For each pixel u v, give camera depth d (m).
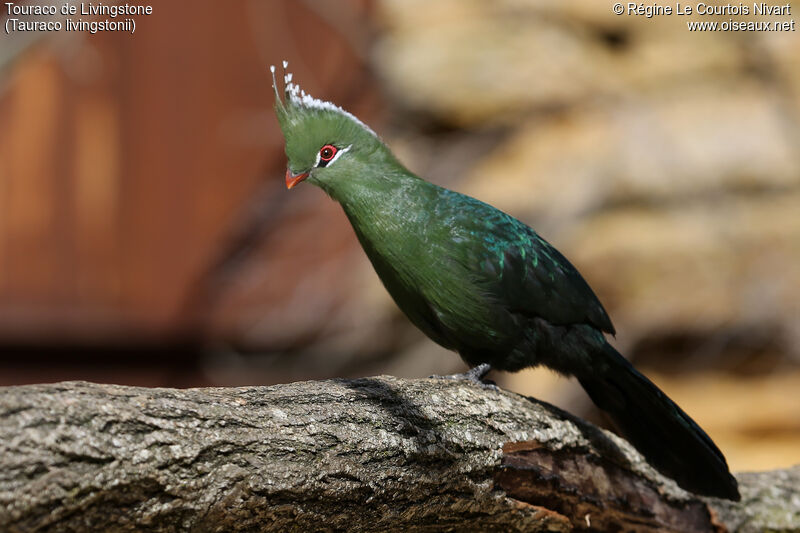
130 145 12.65
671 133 12.30
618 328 11.84
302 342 13.26
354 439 4.71
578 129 12.84
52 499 3.76
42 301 12.39
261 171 13.10
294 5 13.11
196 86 12.84
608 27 13.13
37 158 12.30
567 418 5.96
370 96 13.49
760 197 11.89
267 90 13.06
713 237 11.73
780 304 11.45
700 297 11.66
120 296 12.73
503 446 5.43
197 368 13.23
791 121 12.11
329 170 6.38
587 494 5.89
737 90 12.46
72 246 12.50
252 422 4.41
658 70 12.77
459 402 5.39
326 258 13.24
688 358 11.93
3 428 3.71
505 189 12.72
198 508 4.18
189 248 12.95
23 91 12.12
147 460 4.01
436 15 13.53
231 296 13.11
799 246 11.55
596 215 12.19
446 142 13.47
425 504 5.09
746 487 6.70
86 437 3.87
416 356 13.13
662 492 6.26
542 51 13.10
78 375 12.76
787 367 11.70
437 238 6.14
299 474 4.46
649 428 6.30
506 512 5.58
